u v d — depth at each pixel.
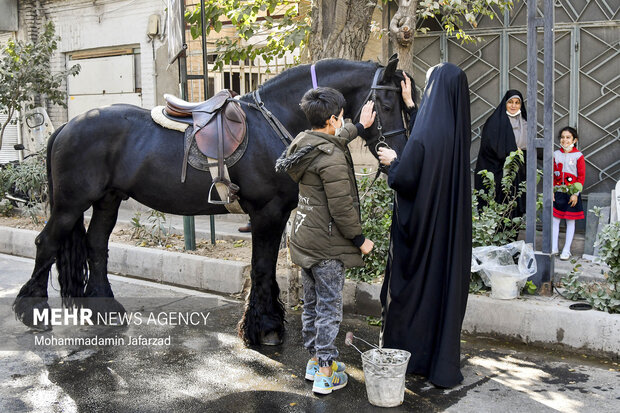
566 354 4.51
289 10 7.64
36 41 12.69
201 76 7.03
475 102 7.94
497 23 7.71
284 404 3.76
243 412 3.65
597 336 4.43
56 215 4.89
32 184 9.16
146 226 8.53
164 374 4.23
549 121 5.06
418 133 3.90
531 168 5.16
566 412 3.59
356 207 3.86
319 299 3.82
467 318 4.91
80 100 12.20
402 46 6.44
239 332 4.82
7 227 8.59
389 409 3.67
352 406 3.72
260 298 4.73
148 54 11.05
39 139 12.59
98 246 5.25
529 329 4.66
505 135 6.50
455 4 6.61
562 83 7.41
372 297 5.43
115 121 4.78
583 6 7.22
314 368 4.05
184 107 4.67
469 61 7.91
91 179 4.78
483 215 5.45
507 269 4.82
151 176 4.68
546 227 5.05
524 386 3.96
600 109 7.25
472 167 8.02
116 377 4.18
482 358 4.45
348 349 4.69
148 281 6.84
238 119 4.49
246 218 9.14
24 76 10.88
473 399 3.78
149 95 11.15
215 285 6.35
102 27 11.62
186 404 3.76
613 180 7.24
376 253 5.66
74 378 4.16
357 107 4.36
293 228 3.85
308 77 4.49
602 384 3.98
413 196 3.98
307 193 3.72
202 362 4.44
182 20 6.53
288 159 3.63
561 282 5.22
